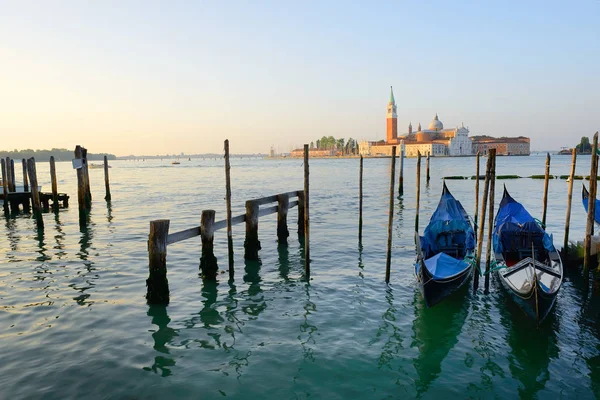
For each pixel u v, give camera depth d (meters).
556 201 32.75
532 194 38.00
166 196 39.81
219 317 10.38
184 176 80.88
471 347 8.98
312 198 36.53
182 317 10.34
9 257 15.77
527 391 7.44
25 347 8.70
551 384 7.64
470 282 12.57
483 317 10.45
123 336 9.28
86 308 10.79
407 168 96.69
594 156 12.04
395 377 7.83
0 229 21.75
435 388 7.51
